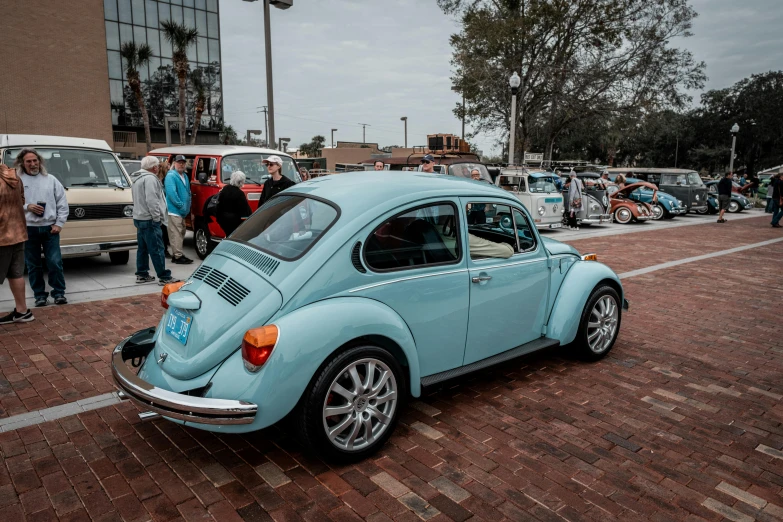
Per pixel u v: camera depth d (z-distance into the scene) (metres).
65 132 30.17
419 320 3.47
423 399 4.09
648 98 25.67
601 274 4.71
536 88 26.36
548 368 4.79
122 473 3.03
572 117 27.14
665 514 2.78
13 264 5.47
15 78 28.39
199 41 41.56
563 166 28.59
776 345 5.56
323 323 2.90
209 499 2.81
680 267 10.02
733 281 8.78
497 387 4.34
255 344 2.74
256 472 3.06
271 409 2.80
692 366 4.91
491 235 4.07
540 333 4.50
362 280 3.20
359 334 3.04
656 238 14.31
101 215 7.69
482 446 3.40
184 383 2.97
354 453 3.14
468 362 3.88
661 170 22.22
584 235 14.61
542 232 15.28
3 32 27.80
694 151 66.00
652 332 5.96
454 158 16.52
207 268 3.47
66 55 29.81
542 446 3.42
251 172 9.54
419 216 3.51
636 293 7.86
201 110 36.00
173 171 8.84
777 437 3.63
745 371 4.82
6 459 3.16
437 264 3.57
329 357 3.00
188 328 3.10
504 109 26.45
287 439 3.45
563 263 4.62
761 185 31.25
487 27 24.78
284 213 3.59
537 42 25.25
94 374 4.37
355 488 2.93
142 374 3.25
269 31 11.31
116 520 2.63
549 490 2.95
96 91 31.05
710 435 3.63
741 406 4.09
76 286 7.29
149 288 7.21
